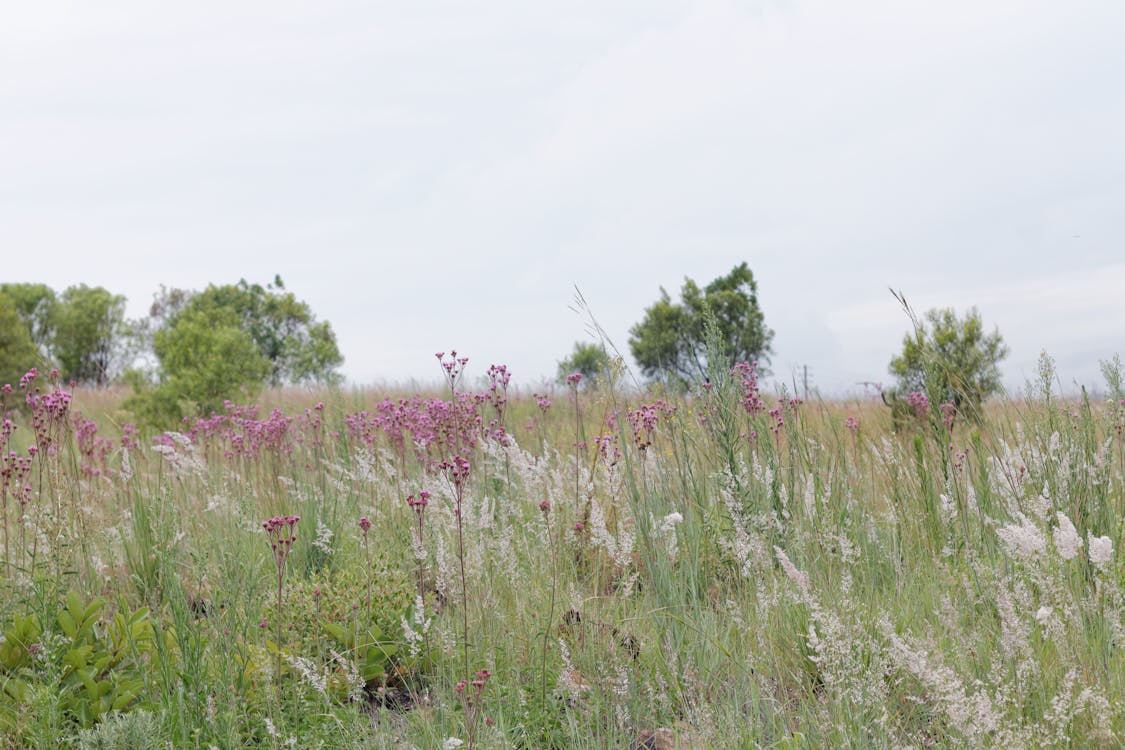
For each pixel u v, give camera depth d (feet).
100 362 109.60
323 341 112.57
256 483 25.50
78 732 11.93
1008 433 19.90
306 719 13.02
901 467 19.86
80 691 13.19
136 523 19.03
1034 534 12.34
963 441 20.54
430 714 12.92
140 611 14.34
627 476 16.70
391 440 26.94
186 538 19.02
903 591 15.07
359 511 23.03
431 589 17.04
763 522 15.97
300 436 29.22
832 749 10.71
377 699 14.26
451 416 23.47
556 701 13.14
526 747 11.89
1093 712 10.43
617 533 17.81
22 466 18.52
